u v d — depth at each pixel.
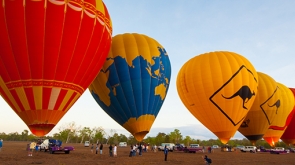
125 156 27.14
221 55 27.58
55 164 18.30
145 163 19.94
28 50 14.50
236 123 26.61
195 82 27.05
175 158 25.80
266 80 34.59
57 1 14.75
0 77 14.94
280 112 35.03
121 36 24.41
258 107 33.22
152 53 23.62
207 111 26.75
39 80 14.94
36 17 14.34
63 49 15.10
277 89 34.94
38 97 15.00
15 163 18.67
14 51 14.41
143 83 22.61
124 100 22.56
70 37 15.16
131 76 22.50
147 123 22.97
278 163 22.19
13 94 15.04
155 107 23.45
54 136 113.12
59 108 15.70
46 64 14.89
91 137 115.94
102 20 16.72
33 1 14.29
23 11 14.20
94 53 16.59
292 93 38.62
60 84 15.45
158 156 28.22
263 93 33.56
